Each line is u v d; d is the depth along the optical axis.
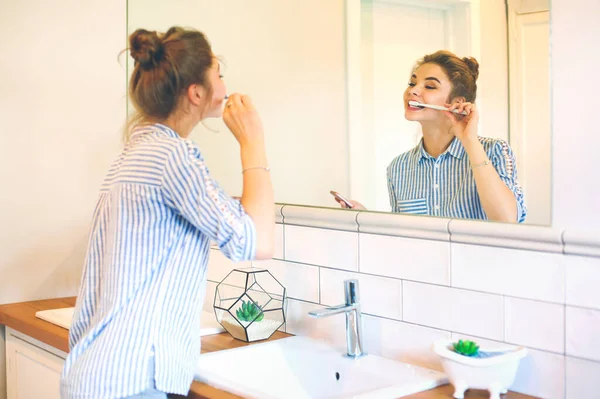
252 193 1.45
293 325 1.96
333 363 1.68
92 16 2.50
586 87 1.28
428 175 1.59
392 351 1.68
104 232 1.48
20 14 2.37
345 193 1.84
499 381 1.35
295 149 2.00
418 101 1.62
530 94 1.37
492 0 1.43
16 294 2.42
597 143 1.27
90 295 1.49
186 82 1.46
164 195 1.39
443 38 1.55
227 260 2.17
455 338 1.53
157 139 1.43
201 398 1.45
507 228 1.41
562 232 1.32
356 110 1.80
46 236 2.46
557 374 1.36
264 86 2.09
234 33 2.17
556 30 1.32
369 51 1.77
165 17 2.35
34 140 2.42
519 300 1.41
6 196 2.38
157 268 1.41
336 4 1.87
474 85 1.48
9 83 2.37
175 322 1.42
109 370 1.34
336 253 1.82
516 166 1.40
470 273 1.50
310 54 1.95
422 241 1.59
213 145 2.25
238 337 1.89
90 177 2.54
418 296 1.61
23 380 2.24
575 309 1.32
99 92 2.53
